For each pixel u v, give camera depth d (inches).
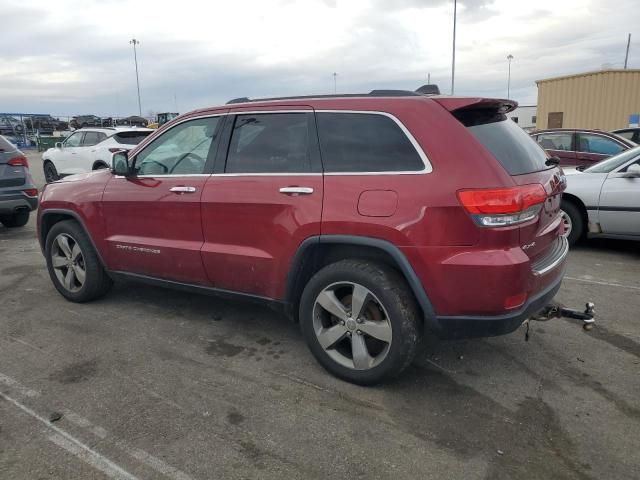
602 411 122.6
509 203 114.4
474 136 121.3
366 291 127.1
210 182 151.9
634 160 260.5
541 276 124.9
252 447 109.5
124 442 111.2
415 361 147.2
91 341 161.9
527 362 146.8
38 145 1316.4
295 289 141.6
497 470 102.4
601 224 263.1
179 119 165.3
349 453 107.5
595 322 174.4
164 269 166.4
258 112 148.3
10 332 168.9
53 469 103.0
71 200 185.8
